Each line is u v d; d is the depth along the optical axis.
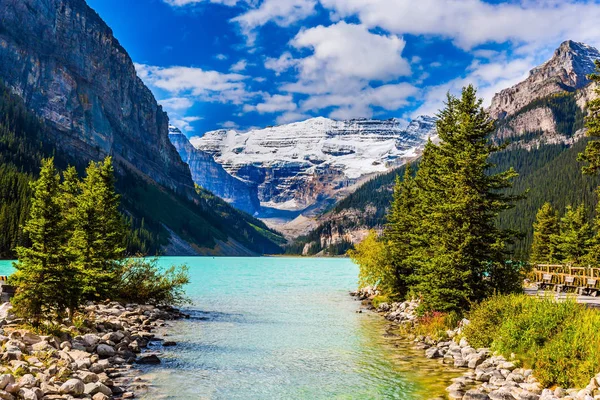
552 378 17.17
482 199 29.89
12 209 124.31
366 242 55.06
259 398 17.75
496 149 31.12
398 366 22.72
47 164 24.42
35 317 23.50
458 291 29.50
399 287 46.00
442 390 18.53
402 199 46.00
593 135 32.84
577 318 20.41
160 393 17.98
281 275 112.38
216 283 81.12
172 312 40.44
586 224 65.12
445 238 30.45
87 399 15.52
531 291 39.16
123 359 22.84
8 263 104.12
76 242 32.94
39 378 15.84
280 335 31.45
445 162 33.09
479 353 22.48
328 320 38.59
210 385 19.33
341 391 18.64
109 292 35.66
